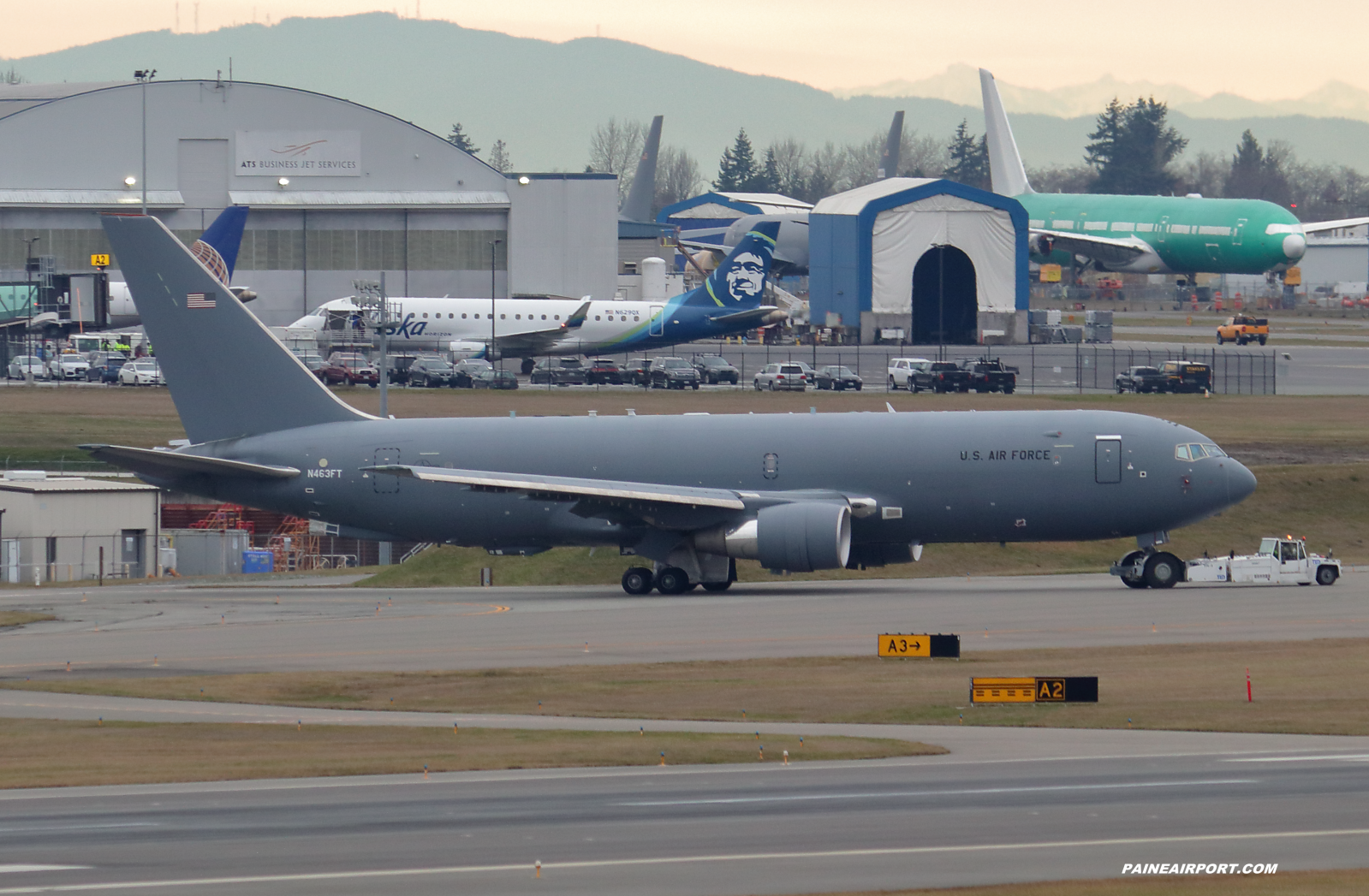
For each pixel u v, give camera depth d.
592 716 141.88
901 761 115.50
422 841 89.69
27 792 107.69
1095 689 142.25
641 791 104.56
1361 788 102.12
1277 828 90.44
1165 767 111.12
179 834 92.56
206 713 145.50
